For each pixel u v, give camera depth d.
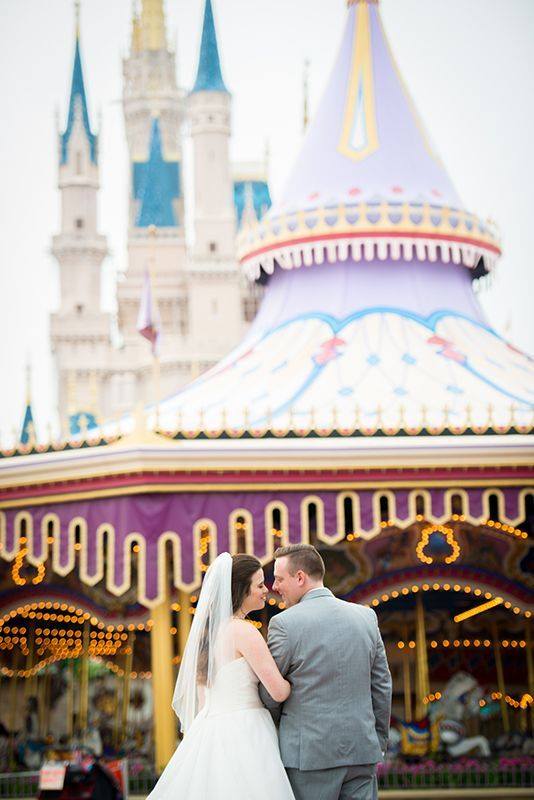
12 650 23.66
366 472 17.89
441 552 20.45
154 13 84.81
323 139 23.81
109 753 21.47
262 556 17.86
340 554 20.53
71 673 24.25
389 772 19.38
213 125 76.69
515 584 20.53
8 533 18.86
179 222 80.88
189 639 8.73
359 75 24.25
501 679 20.95
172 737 18.06
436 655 21.80
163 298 76.56
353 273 22.48
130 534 17.92
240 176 78.38
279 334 22.34
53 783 17.25
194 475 17.81
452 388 20.28
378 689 8.40
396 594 20.52
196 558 17.86
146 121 82.56
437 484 17.92
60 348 76.69
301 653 8.17
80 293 79.44
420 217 22.31
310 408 19.73
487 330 22.84
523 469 18.02
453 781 19.36
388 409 19.61
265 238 22.92
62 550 18.48
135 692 23.58
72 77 83.62
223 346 70.94
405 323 21.83
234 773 8.13
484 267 23.89
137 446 17.67
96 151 82.56
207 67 78.06
